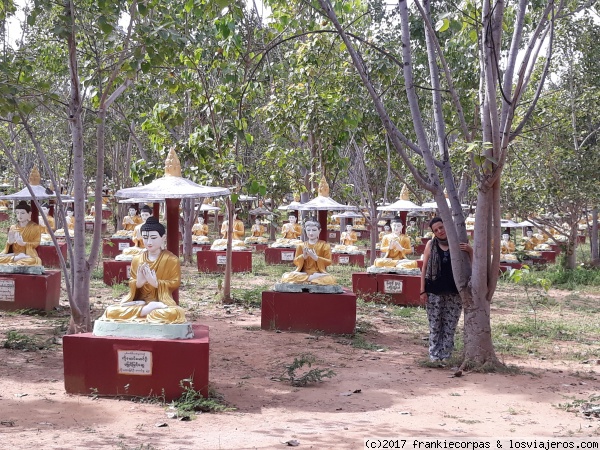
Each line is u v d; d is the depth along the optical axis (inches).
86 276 446.0
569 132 864.3
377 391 344.2
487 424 287.4
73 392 323.3
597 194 860.6
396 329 548.7
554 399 332.2
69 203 1136.8
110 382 320.8
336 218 1576.0
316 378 357.4
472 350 402.6
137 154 1269.7
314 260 517.7
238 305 629.6
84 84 483.5
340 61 697.6
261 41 648.4
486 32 374.0
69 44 424.5
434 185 398.0
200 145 559.5
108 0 416.8
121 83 531.8
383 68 645.3
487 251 400.8
